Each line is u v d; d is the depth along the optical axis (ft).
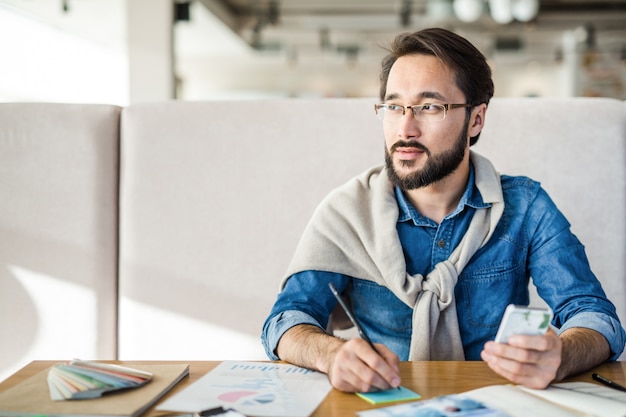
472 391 2.86
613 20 26.05
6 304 5.72
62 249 5.70
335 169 5.74
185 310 5.74
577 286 4.11
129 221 5.76
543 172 5.66
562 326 3.90
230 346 5.73
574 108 5.69
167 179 5.78
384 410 2.59
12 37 17.24
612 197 5.63
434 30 4.15
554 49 29.19
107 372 3.02
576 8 25.08
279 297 4.22
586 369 3.35
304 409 2.66
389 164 4.18
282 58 30.94
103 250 5.74
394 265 4.22
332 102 5.80
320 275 4.36
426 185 4.10
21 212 5.72
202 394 2.86
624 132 5.66
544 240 4.33
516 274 4.34
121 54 22.63
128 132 5.81
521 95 32.27
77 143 5.73
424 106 4.00
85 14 18.15
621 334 3.71
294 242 5.73
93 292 5.70
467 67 4.09
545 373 2.96
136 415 2.57
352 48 30.04
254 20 26.04
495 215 4.28
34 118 5.75
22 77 17.67
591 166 5.65
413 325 4.12
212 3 21.65
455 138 4.09
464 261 4.18
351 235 4.42
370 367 2.92
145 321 5.74
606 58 27.91
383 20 26.14
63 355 5.70
